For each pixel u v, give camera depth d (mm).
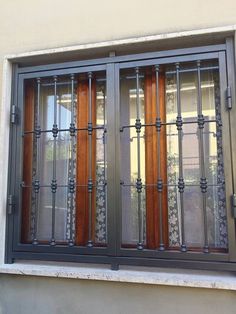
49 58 2568
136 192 2377
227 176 2131
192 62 2314
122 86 2506
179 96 2299
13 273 2334
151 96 2418
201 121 2248
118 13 2426
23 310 2336
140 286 2162
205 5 2271
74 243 2410
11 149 2559
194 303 2068
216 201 2240
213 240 2213
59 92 2646
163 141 2355
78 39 2480
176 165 2342
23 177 2576
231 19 2215
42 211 2557
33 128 2648
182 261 2137
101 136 2504
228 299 2027
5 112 2559
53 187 2463
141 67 2383
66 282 2291
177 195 2312
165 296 2117
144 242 2316
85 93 2551
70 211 2480
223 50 2234
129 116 2467
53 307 2289
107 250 2268
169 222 2305
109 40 2412
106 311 2195
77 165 2496
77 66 2502
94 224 2418
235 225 2084
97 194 2459
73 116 2508
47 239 2518
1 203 2459
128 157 2416
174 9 2322
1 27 2676
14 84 2635
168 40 2297
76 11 2518
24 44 2602
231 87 2186
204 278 2074
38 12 2609
